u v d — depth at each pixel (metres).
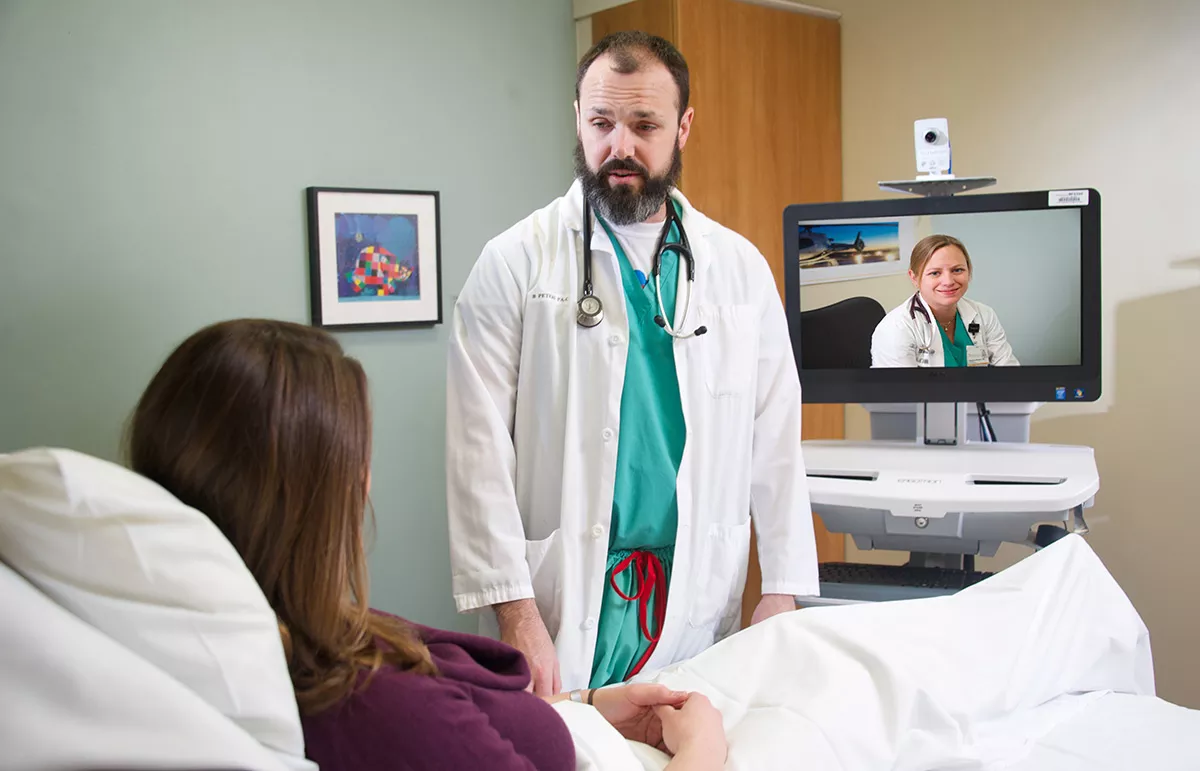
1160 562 2.65
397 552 2.67
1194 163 2.53
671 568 1.69
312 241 2.46
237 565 0.76
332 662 0.84
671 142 1.66
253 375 0.80
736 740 1.19
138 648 0.72
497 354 1.70
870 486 1.93
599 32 2.95
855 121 3.19
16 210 2.06
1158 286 2.61
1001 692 1.35
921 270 2.08
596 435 1.66
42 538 0.71
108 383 2.20
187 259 2.29
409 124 2.64
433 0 2.67
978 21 2.88
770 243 3.03
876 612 1.41
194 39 2.27
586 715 1.15
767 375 1.85
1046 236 2.02
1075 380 2.05
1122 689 1.55
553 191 3.01
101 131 2.16
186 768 0.67
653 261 1.74
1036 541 1.96
